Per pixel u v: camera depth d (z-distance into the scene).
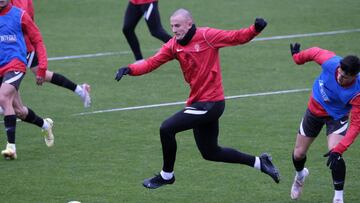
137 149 28.42
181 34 21.17
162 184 22.11
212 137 22.22
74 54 46.16
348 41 49.12
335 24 54.97
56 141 29.38
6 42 26.31
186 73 21.67
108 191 23.81
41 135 30.31
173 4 63.28
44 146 28.75
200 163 26.89
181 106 34.75
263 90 37.59
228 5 62.81
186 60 21.39
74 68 42.56
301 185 23.05
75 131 30.80
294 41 49.41
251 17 57.66
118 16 59.03
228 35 21.06
